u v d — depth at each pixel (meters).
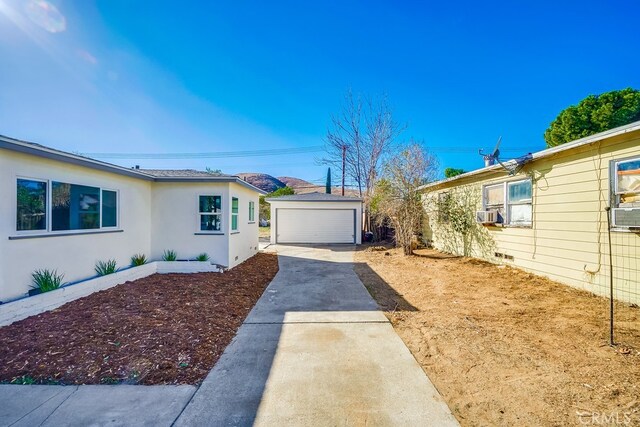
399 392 2.62
